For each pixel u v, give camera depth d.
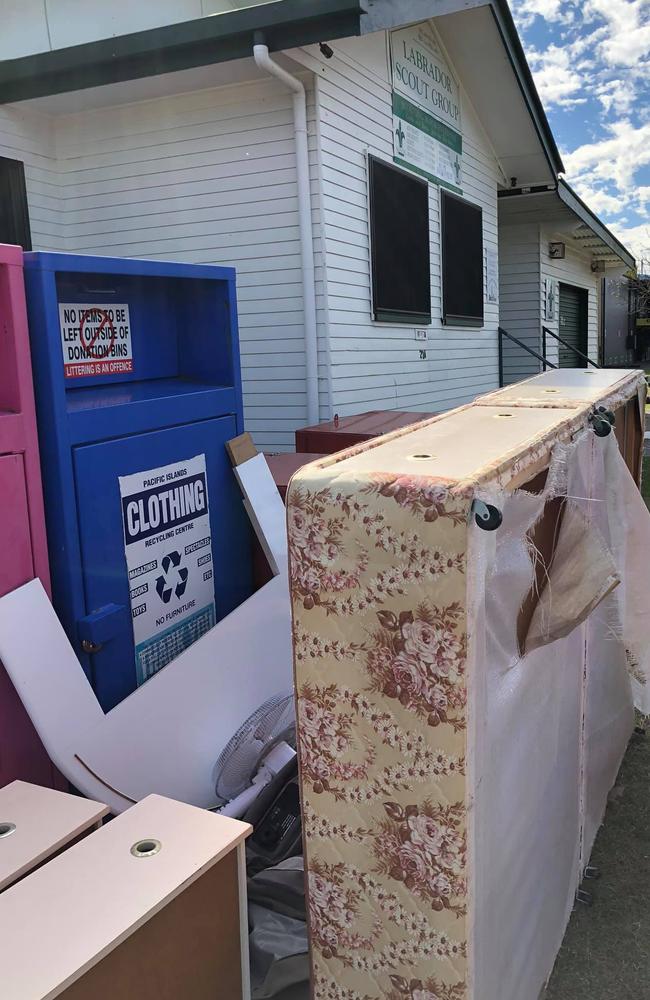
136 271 2.32
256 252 6.08
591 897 2.46
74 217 6.56
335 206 6.12
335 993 1.61
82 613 2.14
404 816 1.43
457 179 9.09
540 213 12.02
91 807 1.67
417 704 1.36
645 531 2.19
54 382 2.01
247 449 2.84
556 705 1.98
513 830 1.67
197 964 1.47
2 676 1.91
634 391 3.12
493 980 1.60
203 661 2.38
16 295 1.93
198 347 2.87
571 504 1.79
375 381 7.05
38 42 6.18
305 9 4.82
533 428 1.81
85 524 2.13
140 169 6.27
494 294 10.90
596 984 2.15
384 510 1.32
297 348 6.11
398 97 7.29
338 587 1.40
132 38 5.20
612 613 2.21
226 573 2.82
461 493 1.26
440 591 1.30
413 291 7.80
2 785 1.91
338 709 1.46
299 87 5.58
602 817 2.85
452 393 9.34
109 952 1.25
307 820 1.55
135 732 2.13
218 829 1.54
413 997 1.50
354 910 1.53
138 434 2.35
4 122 5.96
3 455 1.90
